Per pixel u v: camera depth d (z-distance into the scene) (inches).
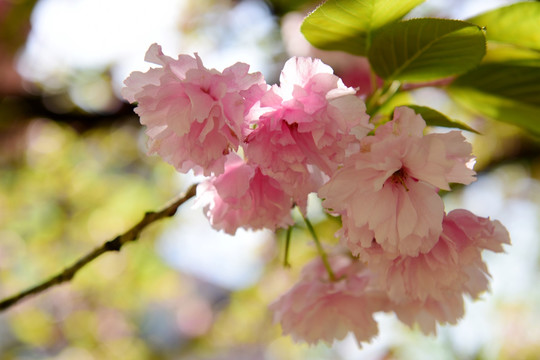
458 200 29.5
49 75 28.8
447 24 13.2
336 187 12.9
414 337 30.2
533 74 15.5
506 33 15.1
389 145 12.7
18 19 28.3
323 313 15.2
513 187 32.8
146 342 50.9
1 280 41.2
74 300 43.6
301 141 12.8
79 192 39.8
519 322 31.2
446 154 12.7
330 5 13.6
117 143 37.9
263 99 12.5
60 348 45.9
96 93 28.8
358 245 13.3
